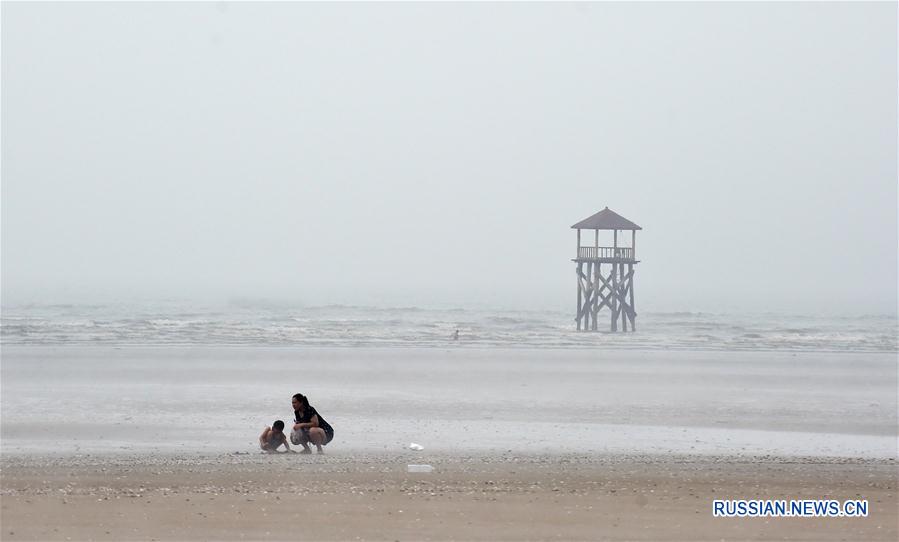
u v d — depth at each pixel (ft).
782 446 136.26
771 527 82.17
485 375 243.40
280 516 83.66
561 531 79.82
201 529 79.20
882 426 158.71
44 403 178.19
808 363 288.51
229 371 245.24
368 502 89.40
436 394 200.44
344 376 237.25
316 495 92.58
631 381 231.50
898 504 92.17
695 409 178.09
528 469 110.42
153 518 82.58
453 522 82.12
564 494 94.58
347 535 77.77
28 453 122.62
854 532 80.79
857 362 294.25
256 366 259.19
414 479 102.47
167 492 93.76
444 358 293.02
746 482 103.40
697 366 274.98
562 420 162.20
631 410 176.04
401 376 238.89
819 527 82.43
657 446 134.51
